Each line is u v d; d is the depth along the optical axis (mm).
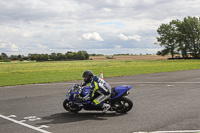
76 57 134375
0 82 16719
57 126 5766
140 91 11141
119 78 18109
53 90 12023
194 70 26297
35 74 24391
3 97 10148
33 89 12578
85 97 6680
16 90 12336
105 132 5242
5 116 6840
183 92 10742
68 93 6824
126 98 6926
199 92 10703
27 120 6375
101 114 6945
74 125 5828
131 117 6516
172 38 80562
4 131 5438
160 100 8859
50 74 23781
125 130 5367
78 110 7230
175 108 7500
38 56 145875
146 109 7426
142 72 24172
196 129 5363
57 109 7668
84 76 6719
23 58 146125
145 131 5270
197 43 76938
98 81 6688
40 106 8148
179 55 83188
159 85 13367
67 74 23281
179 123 5848
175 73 22312
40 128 5625
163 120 6145
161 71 25328
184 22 78688
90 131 5328
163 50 82062
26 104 8531
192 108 7477
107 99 6887
